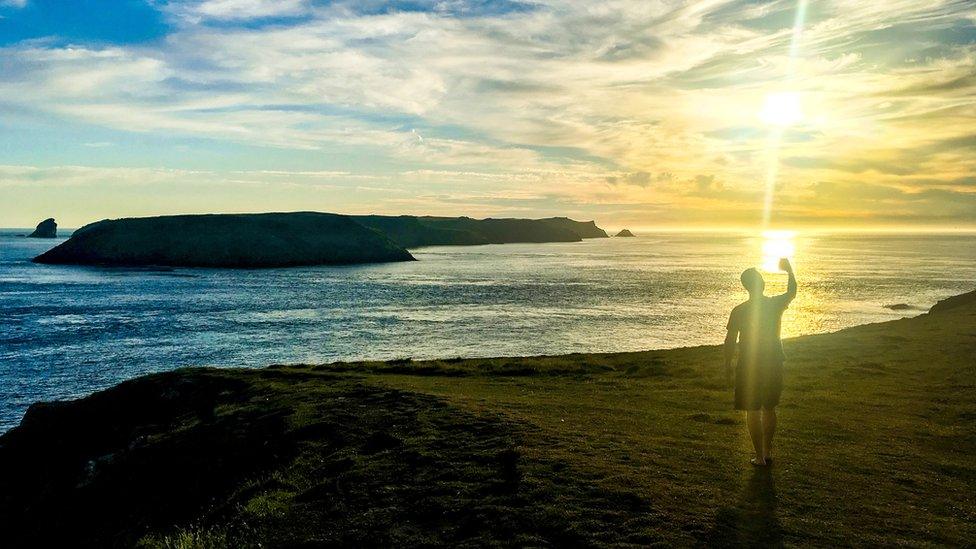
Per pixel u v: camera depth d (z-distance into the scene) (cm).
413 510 1032
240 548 1034
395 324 6919
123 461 1941
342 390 2056
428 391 2050
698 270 15800
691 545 817
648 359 2861
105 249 19688
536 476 1081
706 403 1766
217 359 5112
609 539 848
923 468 1117
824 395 1834
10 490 2211
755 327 1084
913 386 1966
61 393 4138
